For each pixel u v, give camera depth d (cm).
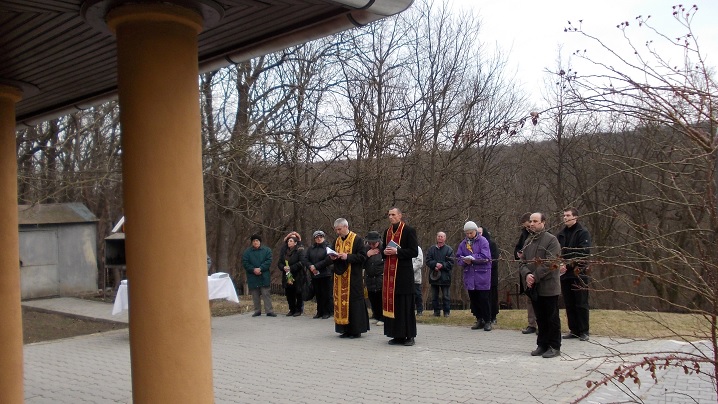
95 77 525
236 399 676
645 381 682
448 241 2070
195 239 354
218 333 1134
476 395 655
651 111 295
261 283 1346
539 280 807
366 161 1886
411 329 948
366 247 1116
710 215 292
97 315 1485
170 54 344
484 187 2084
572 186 1669
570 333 921
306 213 2192
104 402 685
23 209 1942
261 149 1762
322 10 370
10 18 378
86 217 2066
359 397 665
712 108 284
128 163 347
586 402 610
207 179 1911
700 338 315
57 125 1819
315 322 1245
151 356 343
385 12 351
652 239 310
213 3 351
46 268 1967
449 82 2031
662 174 319
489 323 1065
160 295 343
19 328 521
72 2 349
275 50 432
